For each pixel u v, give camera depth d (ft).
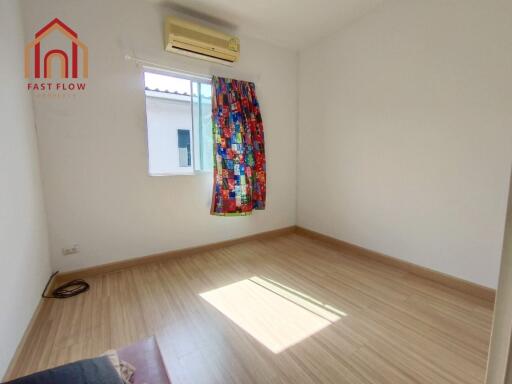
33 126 6.26
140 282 7.13
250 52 9.78
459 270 6.75
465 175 6.46
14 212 4.67
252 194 10.19
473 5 5.99
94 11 6.88
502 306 1.44
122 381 2.63
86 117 7.04
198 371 4.18
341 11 8.16
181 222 8.91
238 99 9.46
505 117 5.73
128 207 7.89
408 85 7.40
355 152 9.14
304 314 5.72
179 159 12.60
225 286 6.96
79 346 4.74
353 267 8.20
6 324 4.12
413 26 7.14
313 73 10.48
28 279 5.21
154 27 7.73
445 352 4.59
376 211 8.64
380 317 5.61
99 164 7.32
